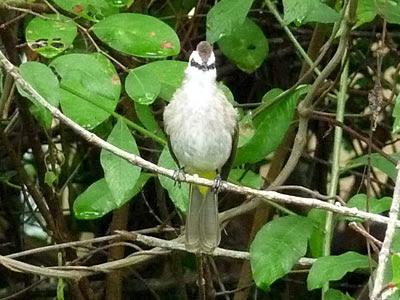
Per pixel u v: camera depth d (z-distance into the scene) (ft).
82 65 13.69
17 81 12.49
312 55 18.78
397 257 9.47
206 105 15.57
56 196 19.36
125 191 13.92
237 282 22.03
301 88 16.43
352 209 12.21
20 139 20.49
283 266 14.88
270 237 15.19
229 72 22.34
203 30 21.26
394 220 10.84
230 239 22.11
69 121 12.53
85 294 19.20
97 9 14.96
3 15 17.43
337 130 17.66
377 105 14.29
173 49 14.11
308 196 22.02
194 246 15.83
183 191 15.30
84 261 20.03
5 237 22.47
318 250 16.34
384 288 9.61
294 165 17.10
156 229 18.97
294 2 13.67
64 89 14.49
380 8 16.46
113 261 18.24
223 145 15.80
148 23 14.21
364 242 22.04
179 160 16.12
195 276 22.12
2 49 19.57
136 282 22.22
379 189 22.63
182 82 14.79
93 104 14.47
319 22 17.16
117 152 12.67
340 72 16.92
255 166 21.52
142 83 13.99
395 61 21.62
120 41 14.12
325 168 22.33
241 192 12.82
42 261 22.57
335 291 14.92
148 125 16.19
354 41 21.71
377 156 16.85
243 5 15.62
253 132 15.98
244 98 22.70
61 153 22.18
